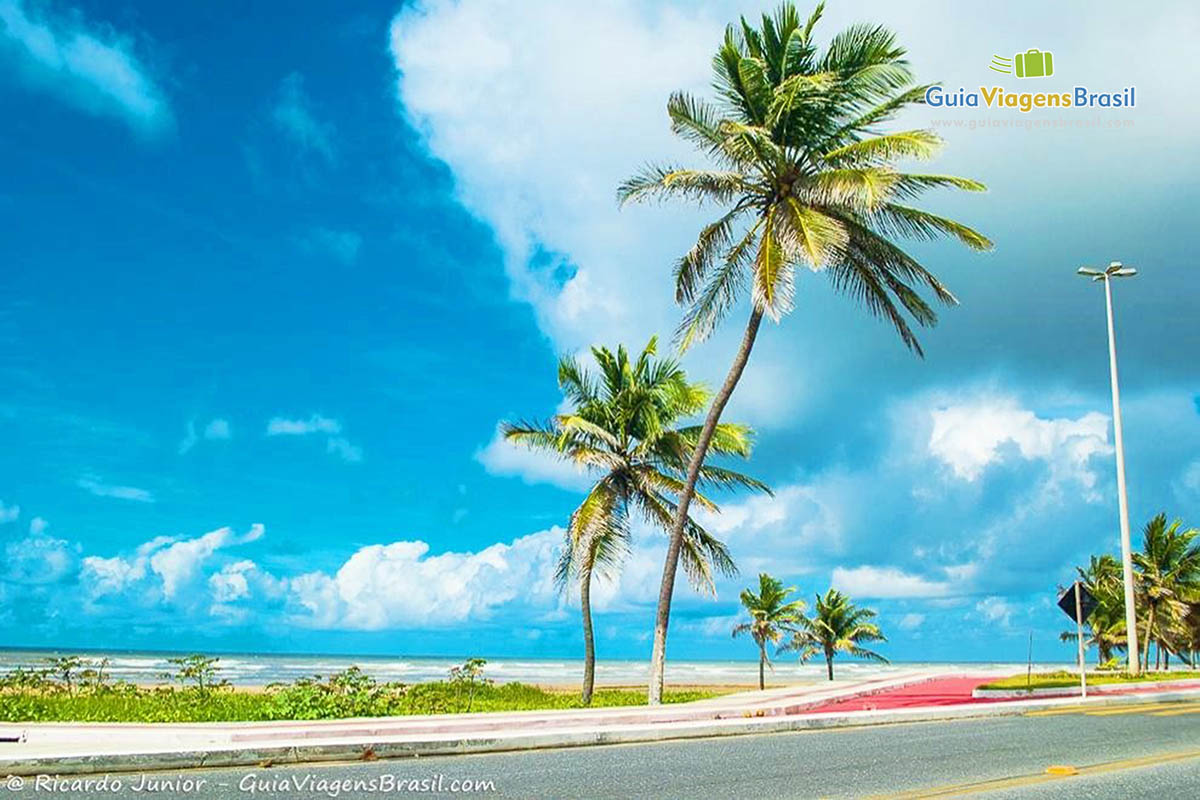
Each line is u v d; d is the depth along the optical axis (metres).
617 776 9.61
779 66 21.22
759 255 19.64
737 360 21.86
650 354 25.75
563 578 24.77
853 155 19.80
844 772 9.82
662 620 21.33
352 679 18.00
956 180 19.66
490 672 122.69
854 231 21.16
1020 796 8.42
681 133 21.45
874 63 20.27
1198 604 50.75
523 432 25.03
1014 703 17.14
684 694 34.72
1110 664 43.12
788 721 14.19
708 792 8.66
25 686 20.73
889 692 21.78
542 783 9.20
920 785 9.00
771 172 20.95
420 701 20.30
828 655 50.12
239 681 64.19
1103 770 9.91
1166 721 15.13
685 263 21.94
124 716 16.64
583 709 16.03
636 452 25.09
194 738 11.62
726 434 24.73
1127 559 28.69
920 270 21.30
